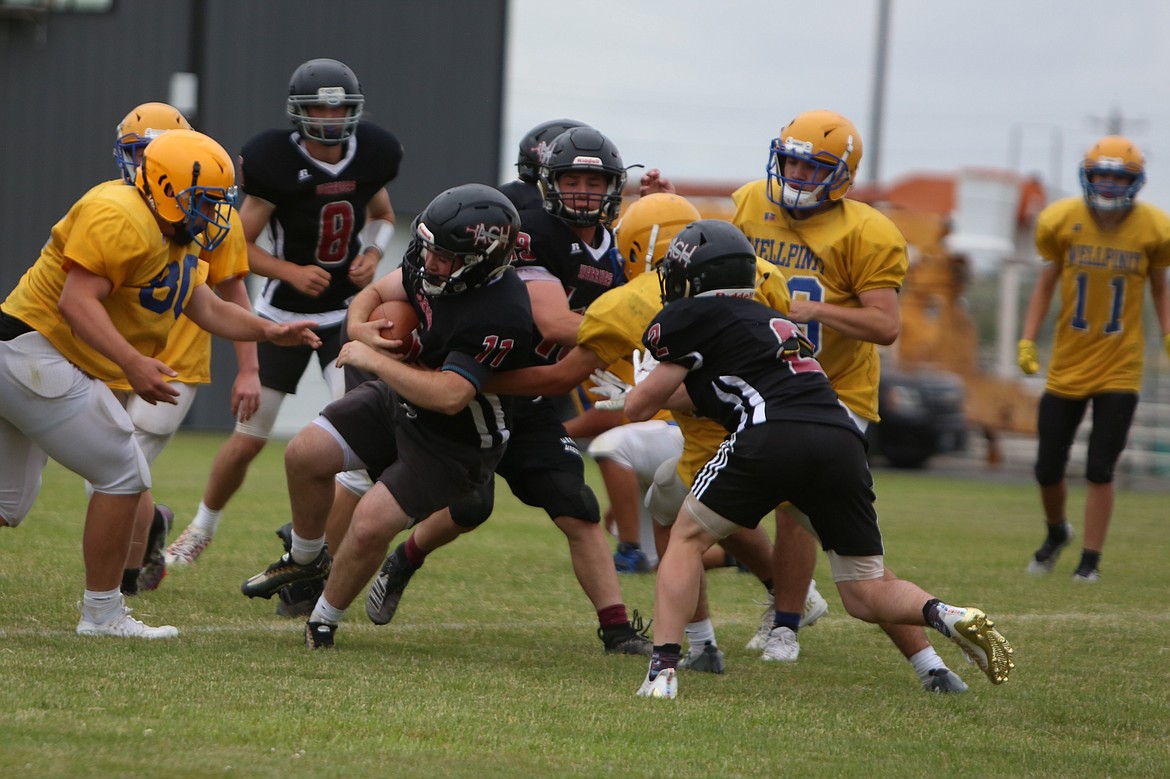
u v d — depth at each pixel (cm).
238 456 2427
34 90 6619
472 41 6794
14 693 1370
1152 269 2919
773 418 1565
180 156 1598
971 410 7025
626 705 1502
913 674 1806
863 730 1451
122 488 1691
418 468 1697
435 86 6788
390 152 2503
